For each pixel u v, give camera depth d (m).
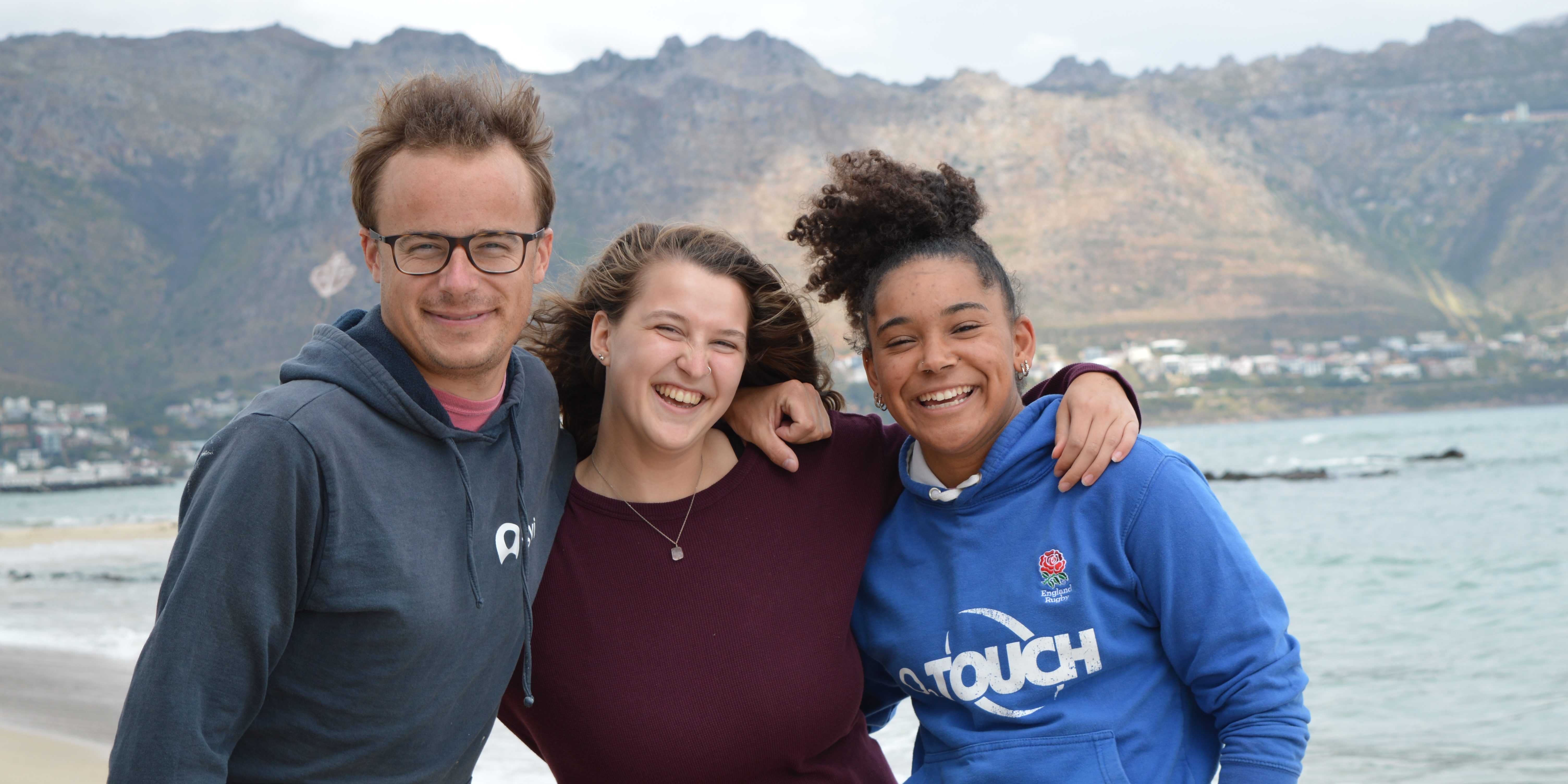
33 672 8.97
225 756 1.74
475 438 2.00
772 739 2.24
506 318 1.98
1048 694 2.12
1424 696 8.42
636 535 2.32
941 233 2.25
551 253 2.12
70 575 20.64
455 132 1.91
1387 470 44.41
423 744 1.91
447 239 1.91
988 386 2.20
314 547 1.77
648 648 2.25
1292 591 16.16
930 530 2.32
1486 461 47.31
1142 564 2.10
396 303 1.94
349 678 1.82
